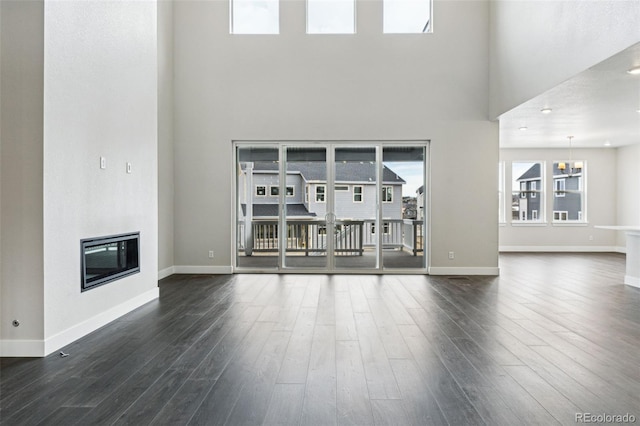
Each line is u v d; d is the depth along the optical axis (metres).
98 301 3.92
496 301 4.96
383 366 2.98
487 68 6.71
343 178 6.96
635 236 5.92
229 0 6.77
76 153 3.57
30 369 2.95
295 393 2.55
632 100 5.43
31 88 3.15
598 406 2.39
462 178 6.77
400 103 6.76
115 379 2.77
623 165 10.30
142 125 4.76
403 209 6.96
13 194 3.17
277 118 6.80
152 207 5.04
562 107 5.86
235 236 6.99
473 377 2.79
